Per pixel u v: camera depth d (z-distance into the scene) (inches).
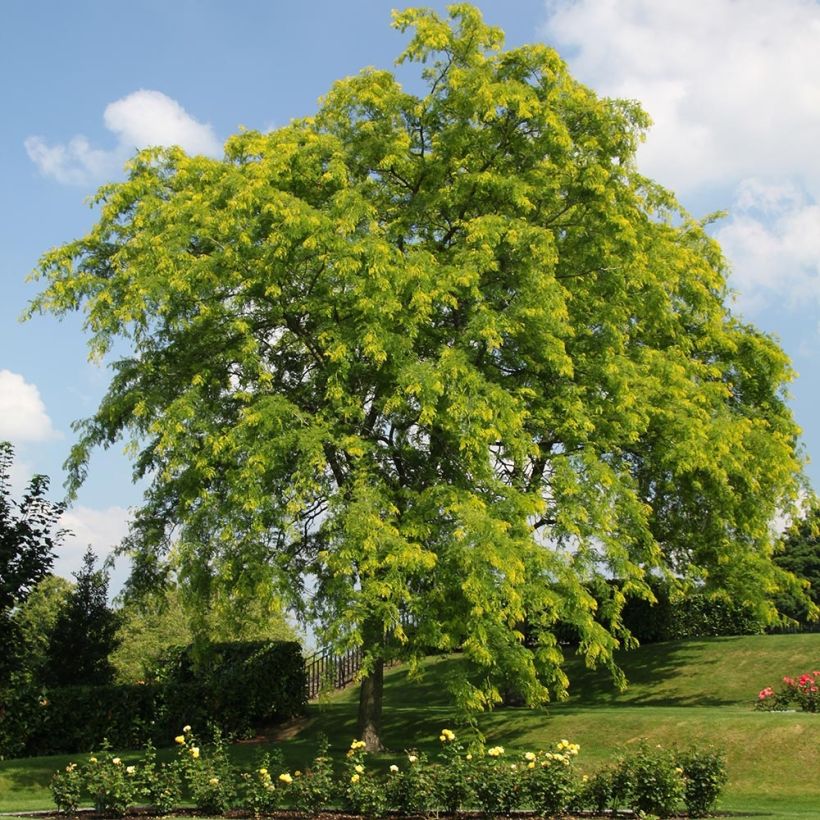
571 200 741.9
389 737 910.4
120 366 737.6
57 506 886.4
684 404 809.5
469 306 684.7
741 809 572.4
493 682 705.6
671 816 524.4
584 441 710.5
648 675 1111.0
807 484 1066.7
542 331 662.5
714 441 828.6
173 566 668.7
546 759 531.2
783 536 1093.8
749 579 984.3
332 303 638.5
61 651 1056.8
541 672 642.8
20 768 810.8
